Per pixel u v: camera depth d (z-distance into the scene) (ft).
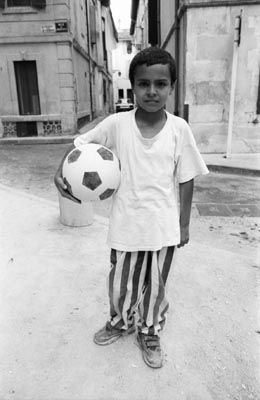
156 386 5.51
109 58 88.89
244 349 6.29
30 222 12.47
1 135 36.88
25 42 34.22
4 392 5.40
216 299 7.74
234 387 5.50
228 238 11.39
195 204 14.96
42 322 7.01
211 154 25.13
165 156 5.16
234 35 21.33
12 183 19.33
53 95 36.06
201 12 22.67
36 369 5.84
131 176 5.26
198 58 23.58
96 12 60.49
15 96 35.96
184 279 8.52
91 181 5.24
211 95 24.26
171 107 31.58
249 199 15.71
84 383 5.57
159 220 5.38
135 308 6.23
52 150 31.32
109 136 5.54
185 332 6.71
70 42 35.09
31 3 33.35
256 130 24.70
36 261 9.50
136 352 6.24
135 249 5.49
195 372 5.79
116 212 5.55
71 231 11.60
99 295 7.90
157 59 4.67
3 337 6.57
